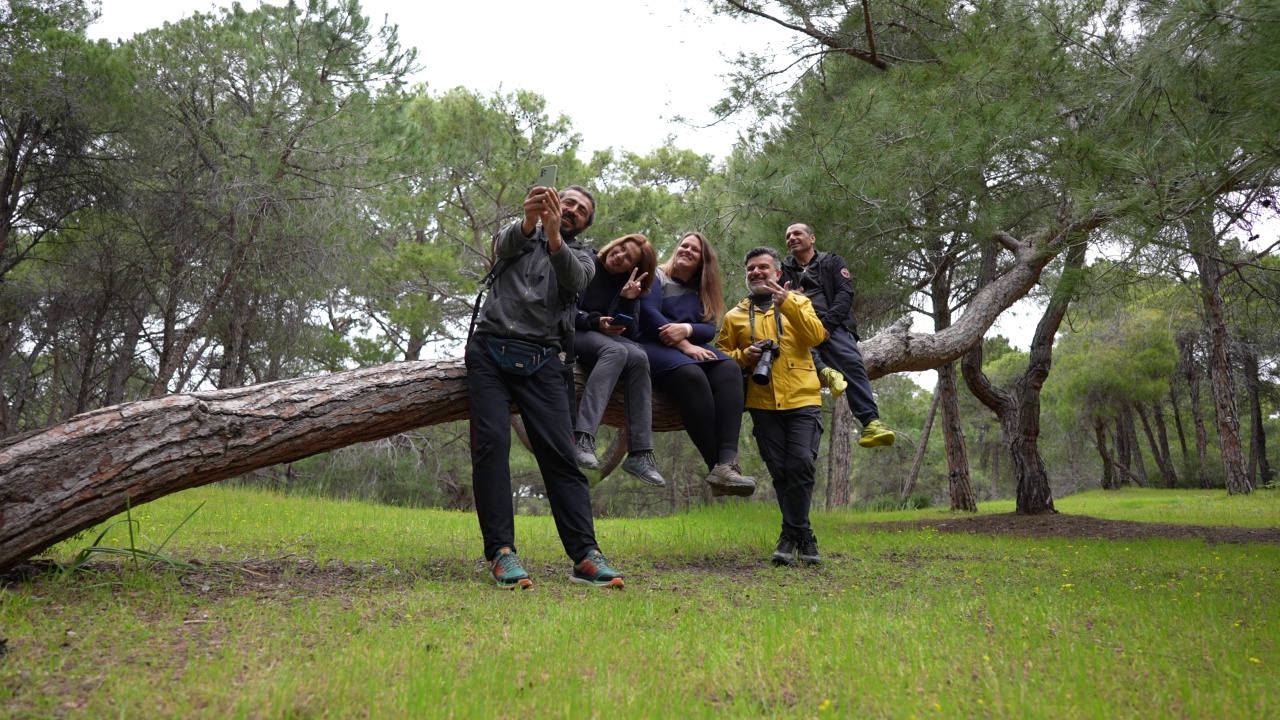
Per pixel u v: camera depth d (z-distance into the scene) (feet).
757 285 18.63
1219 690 7.89
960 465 51.19
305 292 54.80
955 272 45.06
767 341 18.13
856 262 27.73
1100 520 36.99
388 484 70.74
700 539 23.04
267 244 50.90
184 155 51.47
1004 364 124.57
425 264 58.39
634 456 16.17
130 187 53.26
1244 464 69.05
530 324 14.56
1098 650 9.45
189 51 50.88
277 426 14.11
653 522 32.65
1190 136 18.35
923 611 12.14
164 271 56.75
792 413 18.72
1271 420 141.08
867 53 30.09
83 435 12.51
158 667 8.33
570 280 14.37
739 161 31.45
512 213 63.21
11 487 11.91
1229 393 70.03
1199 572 18.49
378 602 12.06
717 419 17.35
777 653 9.12
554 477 14.97
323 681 7.82
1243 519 41.01
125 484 12.74
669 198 61.93
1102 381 107.55
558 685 7.81
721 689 7.93
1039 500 40.01
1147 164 18.81
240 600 11.84
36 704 7.13
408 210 57.16
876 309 46.11
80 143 50.90
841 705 7.36
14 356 75.31
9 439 12.35
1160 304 35.32
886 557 21.62
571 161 60.44
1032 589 14.85
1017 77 24.45
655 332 17.38
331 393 14.76
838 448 61.16
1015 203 27.96
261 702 7.07
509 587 13.97
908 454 114.73
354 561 16.88
